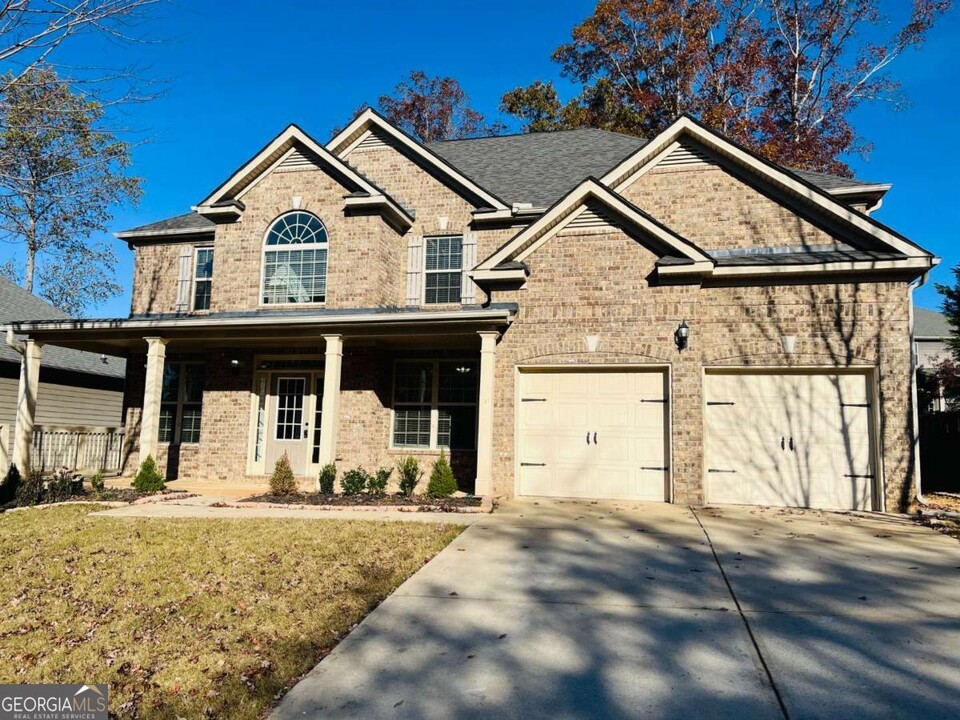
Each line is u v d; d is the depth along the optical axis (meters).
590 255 11.82
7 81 8.96
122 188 11.41
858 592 6.01
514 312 11.94
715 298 11.59
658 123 30.06
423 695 4.08
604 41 31.00
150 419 12.66
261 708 3.98
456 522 9.30
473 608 5.65
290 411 14.48
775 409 11.31
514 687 4.16
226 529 8.77
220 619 5.50
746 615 5.40
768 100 29.17
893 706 3.83
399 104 38.97
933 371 18.20
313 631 5.20
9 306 19.84
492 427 11.45
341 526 8.97
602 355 11.58
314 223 14.33
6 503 11.19
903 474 10.56
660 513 10.20
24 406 13.19
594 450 11.65
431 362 13.98
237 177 14.52
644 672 4.34
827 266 10.89
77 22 8.77
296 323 12.01
